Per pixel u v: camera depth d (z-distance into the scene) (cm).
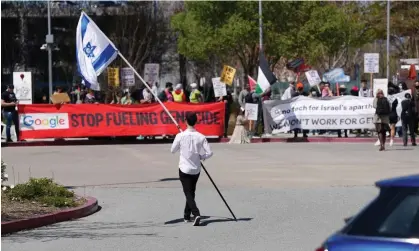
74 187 1576
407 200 490
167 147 2589
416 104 2809
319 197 1409
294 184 1595
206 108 2831
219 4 4447
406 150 2388
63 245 999
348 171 1812
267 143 2759
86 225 1159
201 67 6144
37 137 2766
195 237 1048
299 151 2391
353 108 2892
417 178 516
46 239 1043
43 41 6228
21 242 1021
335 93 3844
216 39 4475
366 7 5406
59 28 6216
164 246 985
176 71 6375
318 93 3259
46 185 1355
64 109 2784
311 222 1152
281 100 2914
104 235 1072
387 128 2386
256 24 4403
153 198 1429
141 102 2998
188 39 4781
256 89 2939
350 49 5819
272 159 2134
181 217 1220
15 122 2758
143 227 1137
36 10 6109
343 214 1220
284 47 4422
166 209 1302
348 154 2269
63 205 1257
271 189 1525
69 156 2286
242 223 1155
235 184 1608
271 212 1254
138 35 5966
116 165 2019
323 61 5566
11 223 1094
